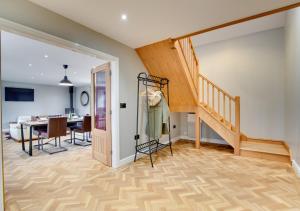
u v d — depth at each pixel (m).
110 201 2.08
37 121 4.67
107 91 3.29
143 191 2.30
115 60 3.20
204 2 2.06
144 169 3.07
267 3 2.09
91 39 2.75
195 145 4.68
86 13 2.29
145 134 3.96
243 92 4.53
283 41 4.02
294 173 2.81
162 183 2.52
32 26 2.02
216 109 4.86
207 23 2.60
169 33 2.95
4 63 4.77
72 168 3.17
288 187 2.36
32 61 4.56
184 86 4.10
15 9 1.87
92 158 3.78
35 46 3.42
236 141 3.82
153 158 3.69
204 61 5.07
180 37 3.11
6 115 7.89
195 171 2.95
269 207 1.92
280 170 2.94
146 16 2.38
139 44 3.44
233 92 4.65
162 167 3.16
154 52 3.63
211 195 2.18
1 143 1.76
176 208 1.92
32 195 2.22
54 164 3.40
